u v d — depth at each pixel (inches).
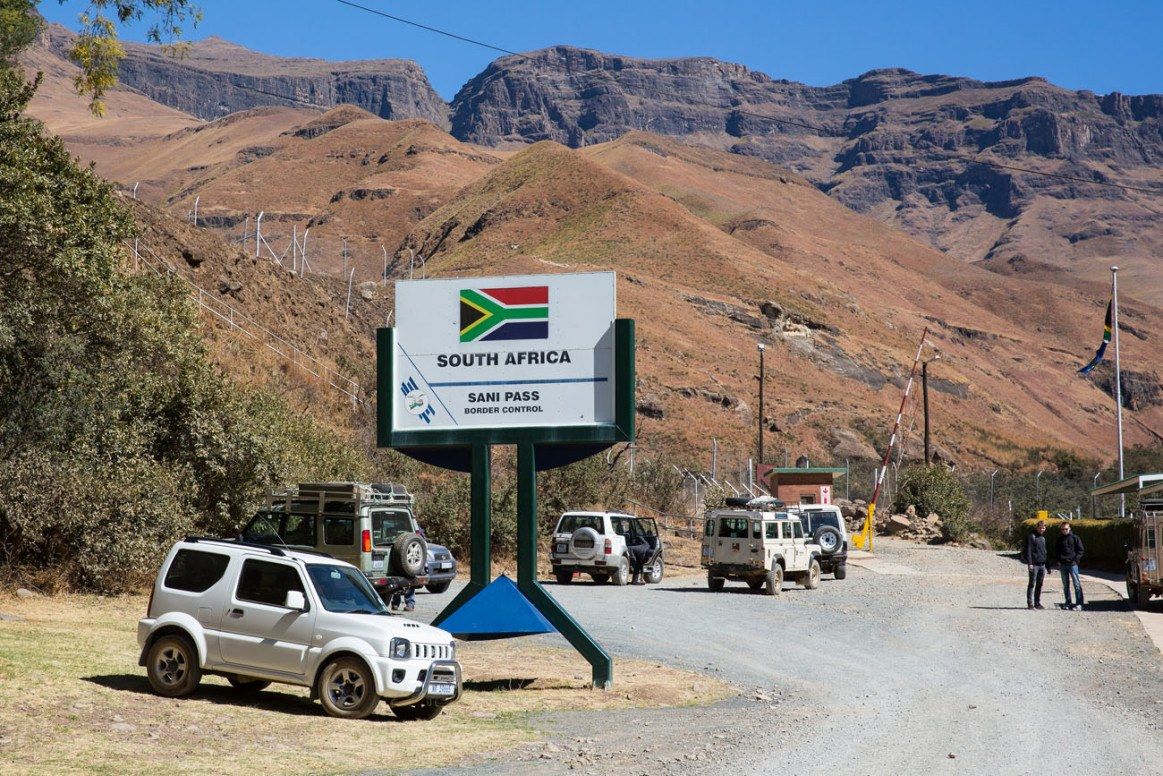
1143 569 994.7
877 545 1957.4
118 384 885.8
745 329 5570.9
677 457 3597.4
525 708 522.0
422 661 469.4
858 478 3299.7
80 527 772.0
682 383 4436.5
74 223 924.0
